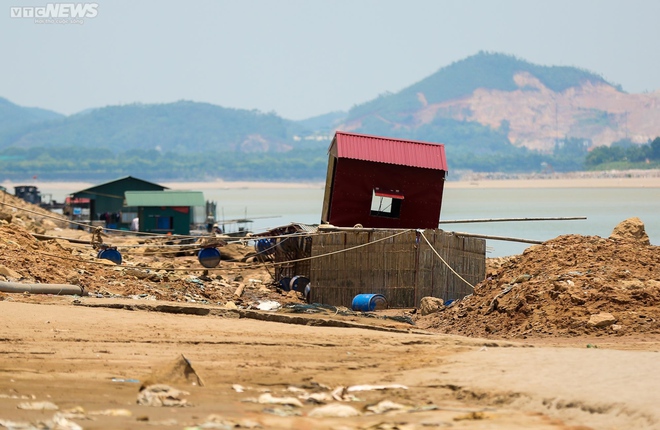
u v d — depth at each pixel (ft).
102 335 133.59
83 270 210.59
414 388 105.60
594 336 151.33
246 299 230.27
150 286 210.38
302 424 86.12
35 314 146.30
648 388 95.09
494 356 119.96
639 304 158.40
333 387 106.83
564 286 165.58
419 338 139.74
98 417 86.43
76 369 112.37
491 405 96.63
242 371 115.24
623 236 202.18
